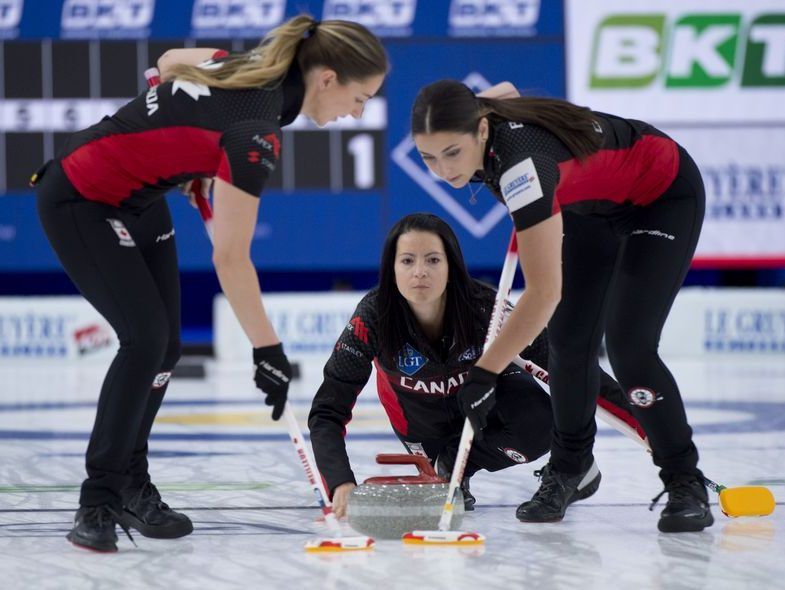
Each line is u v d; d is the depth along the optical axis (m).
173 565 9.77
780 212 44.09
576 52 43.66
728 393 27.05
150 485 11.38
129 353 10.44
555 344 11.78
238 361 39.56
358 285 49.59
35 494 13.83
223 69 10.16
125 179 10.30
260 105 9.89
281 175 42.78
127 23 42.25
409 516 10.72
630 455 17.08
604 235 11.62
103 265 10.33
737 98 44.03
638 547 10.38
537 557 9.94
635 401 11.36
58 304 40.00
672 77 43.91
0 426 21.78
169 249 11.46
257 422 22.23
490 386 10.35
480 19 43.25
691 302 40.06
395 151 42.94
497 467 12.94
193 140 9.96
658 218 11.28
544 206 9.84
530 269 9.95
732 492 11.41
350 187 43.00
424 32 43.03
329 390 12.23
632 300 11.17
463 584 8.93
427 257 11.45
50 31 42.12
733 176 44.09
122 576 9.38
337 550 10.23
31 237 42.38
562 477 12.04
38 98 42.16
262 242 42.97
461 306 11.91
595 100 43.84
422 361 12.16
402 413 12.83
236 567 9.66
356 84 10.12
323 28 10.09
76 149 10.41
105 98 42.38
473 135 9.88
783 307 40.28
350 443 18.89
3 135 42.12
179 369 34.66
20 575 9.44
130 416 10.47
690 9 43.75
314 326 39.06
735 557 9.91
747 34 43.81
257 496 13.63
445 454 12.98
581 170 10.56
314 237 43.03
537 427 12.48
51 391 29.42
